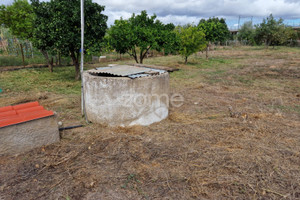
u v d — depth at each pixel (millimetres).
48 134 3469
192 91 7195
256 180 2658
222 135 3857
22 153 3242
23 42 13641
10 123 3104
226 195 2414
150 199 2355
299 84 8008
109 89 3885
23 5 10703
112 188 2525
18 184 2590
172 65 13109
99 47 8000
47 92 6742
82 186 2561
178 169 2875
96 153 3260
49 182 2627
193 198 2373
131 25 8875
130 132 3914
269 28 26422
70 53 8375
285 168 2889
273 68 11859
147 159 3105
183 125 4297
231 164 2980
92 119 4297
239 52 23219
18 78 8562
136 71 4332
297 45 30312
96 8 7781
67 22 7301
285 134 3893
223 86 7848
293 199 2365
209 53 22234
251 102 5883
